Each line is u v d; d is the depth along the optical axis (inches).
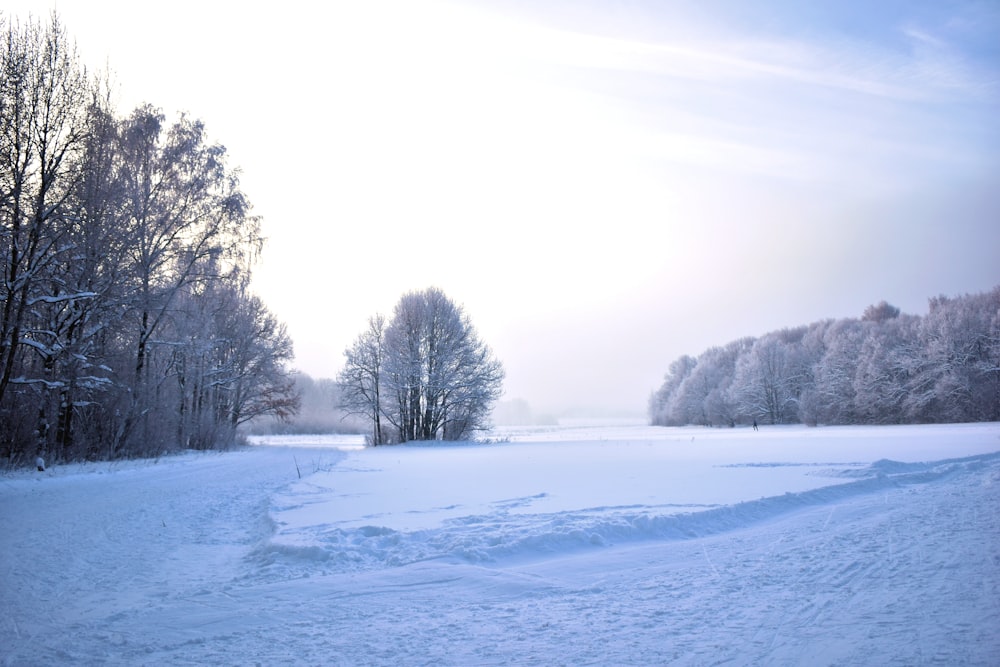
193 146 1244.5
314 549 343.3
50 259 885.2
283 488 696.4
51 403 1005.8
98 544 396.2
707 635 197.6
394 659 187.5
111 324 1105.4
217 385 1732.3
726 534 385.1
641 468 845.2
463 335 2134.6
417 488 657.6
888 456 890.1
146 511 534.0
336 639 208.4
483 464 1007.0
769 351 3592.5
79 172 903.1
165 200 1187.3
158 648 206.2
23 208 829.2
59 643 214.1
